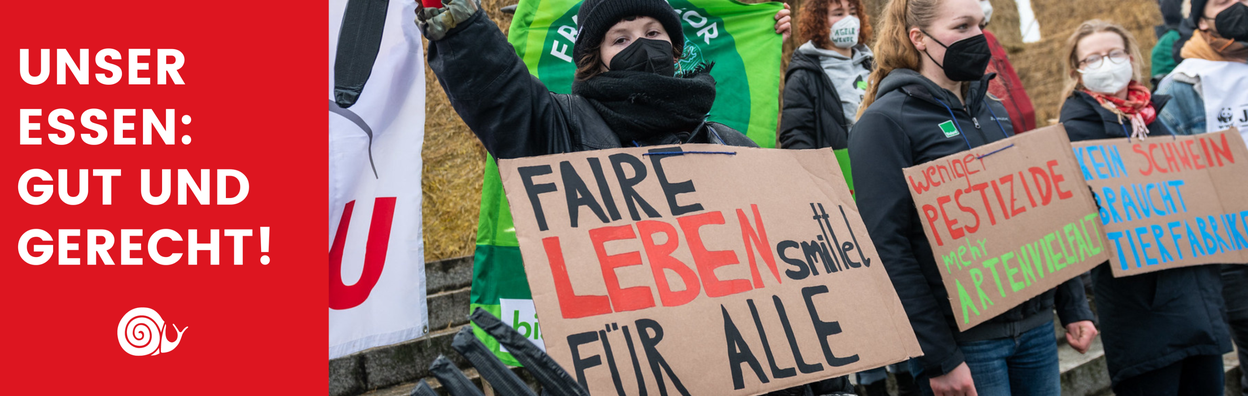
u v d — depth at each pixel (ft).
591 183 4.26
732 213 4.50
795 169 4.96
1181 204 8.48
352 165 6.91
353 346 6.86
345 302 6.92
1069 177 7.23
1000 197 6.81
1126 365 8.25
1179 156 8.79
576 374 3.76
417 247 7.03
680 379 3.94
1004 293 6.53
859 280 4.73
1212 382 8.23
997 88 16.14
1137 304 8.15
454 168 14.08
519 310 7.47
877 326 4.60
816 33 11.36
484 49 4.39
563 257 3.99
